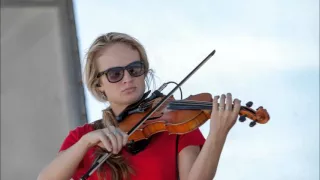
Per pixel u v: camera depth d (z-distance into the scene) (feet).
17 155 62.34
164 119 27.27
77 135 28.66
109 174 26.86
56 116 61.93
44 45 61.31
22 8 60.54
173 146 26.99
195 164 25.32
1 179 62.39
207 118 27.17
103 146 26.32
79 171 27.71
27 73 61.57
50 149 62.39
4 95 61.57
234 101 24.98
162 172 26.68
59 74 61.67
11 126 61.98
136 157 26.94
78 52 61.31
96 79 29.04
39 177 26.58
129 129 28.30
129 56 28.43
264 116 25.50
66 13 60.95
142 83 28.76
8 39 61.05
